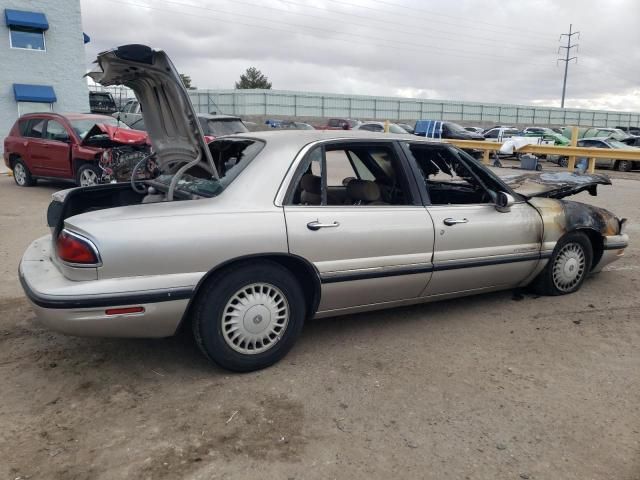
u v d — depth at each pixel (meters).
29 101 23.67
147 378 3.55
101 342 4.09
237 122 13.02
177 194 3.86
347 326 4.42
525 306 4.88
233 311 3.48
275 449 2.82
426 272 4.09
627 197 11.59
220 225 3.35
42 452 2.78
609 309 4.83
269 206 3.54
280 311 3.64
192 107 3.51
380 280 3.91
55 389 3.41
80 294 3.09
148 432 2.96
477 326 4.44
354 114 49.25
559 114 56.50
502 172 16.30
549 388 3.46
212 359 3.48
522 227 4.59
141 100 4.11
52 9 23.89
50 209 4.29
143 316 3.21
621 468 2.70
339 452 2.80
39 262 3.64
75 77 24.89
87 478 2.59
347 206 3.84
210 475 2.62
